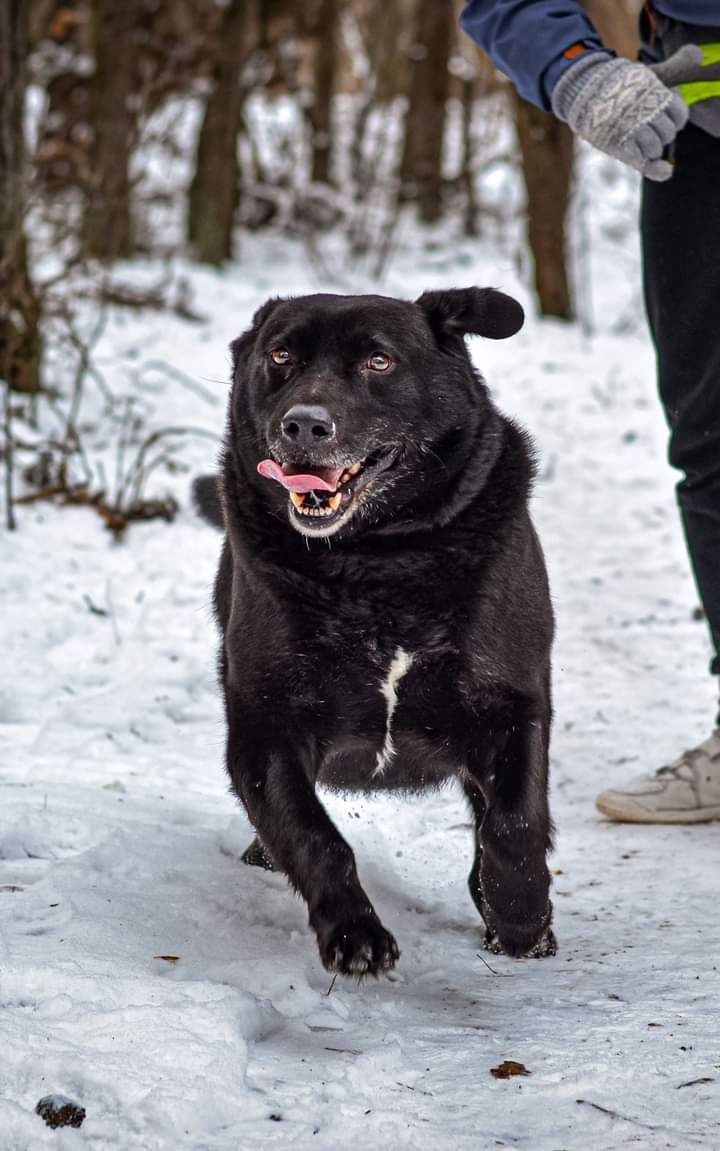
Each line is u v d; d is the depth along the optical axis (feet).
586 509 44.21
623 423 55.88
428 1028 13.76
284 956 15.52
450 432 17.22
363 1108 11.64
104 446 43.55
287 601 16.58
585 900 18.16
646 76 17.87
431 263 93.61
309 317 17.38
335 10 113.39
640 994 14.69
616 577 37.17
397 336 17.33
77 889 16.58
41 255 51.11
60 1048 12.15
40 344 45.03
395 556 16.51
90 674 27.94
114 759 23.45
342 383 16.89
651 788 21.49
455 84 126.93
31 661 28.43
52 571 33.76
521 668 16.79
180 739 25.00
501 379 63.67
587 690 28.40
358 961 14.47
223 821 20.56
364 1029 13.67
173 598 32.60
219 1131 11.24
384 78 131.44
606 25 83.20
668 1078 12.30
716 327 19.67
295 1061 12.59
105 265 58.44
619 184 109.81
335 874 15.08
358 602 16.53
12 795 20.31
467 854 20.31
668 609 34.37
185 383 52.03
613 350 69.97
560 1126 11.41
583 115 18.08
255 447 17.43
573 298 81.51
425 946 16.56
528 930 16.01
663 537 41.16
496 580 16.72
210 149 87.35
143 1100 11.37
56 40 87.10
